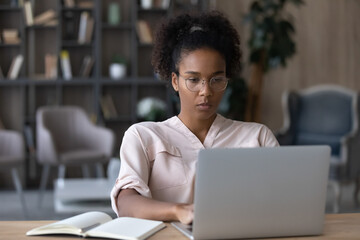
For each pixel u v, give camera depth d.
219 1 7.00
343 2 7.29
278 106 7.25
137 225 1.57
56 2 6.82
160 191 1.86
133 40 6.74
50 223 1.69
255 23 6.44
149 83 6.76
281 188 1.48
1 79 6.53
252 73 6.74
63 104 6.93
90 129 6.17
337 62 7.32
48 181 6.93
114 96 7.02
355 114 5.65
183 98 1.82
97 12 6.66
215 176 1.43
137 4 6.86
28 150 6.71
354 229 1.65
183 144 1.89
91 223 1.60
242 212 1.47
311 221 1.54
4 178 6.80
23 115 6.62
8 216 5.27
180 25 1.93
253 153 1.45
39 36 6.83
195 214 1.44
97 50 6.68
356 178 5.53
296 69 7.27
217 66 1.78
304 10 7.24
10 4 6.77
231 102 6.65
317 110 5.90
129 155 1.86
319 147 1.50
